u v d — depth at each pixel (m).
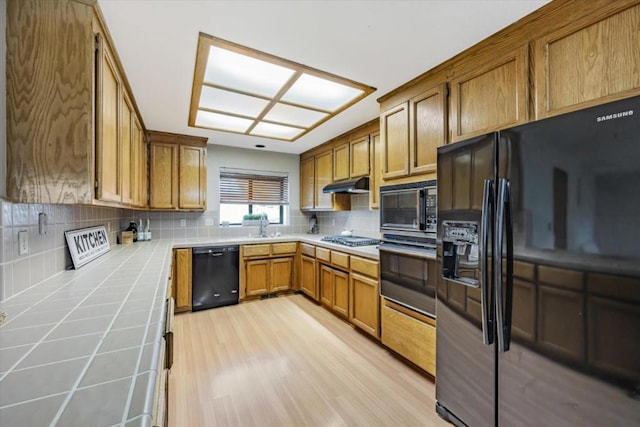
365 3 1.34
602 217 0.96
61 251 1.68
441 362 1.66
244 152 4.27
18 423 0.49
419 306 2.01
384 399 1.82
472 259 1.48
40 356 0.74
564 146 1.05
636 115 0.89
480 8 1.37
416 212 2.03
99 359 0.73
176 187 3.54
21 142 1.14
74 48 1.21
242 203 4.32
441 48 1.70
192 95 2.31
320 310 3.43
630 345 0.90
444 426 1.59
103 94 1.40
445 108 1.86
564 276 1.05
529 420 1.18
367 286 2.63
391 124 2.31
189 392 1.88
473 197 1.44
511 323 1.23
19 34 1.15
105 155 1.45
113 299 1.21
